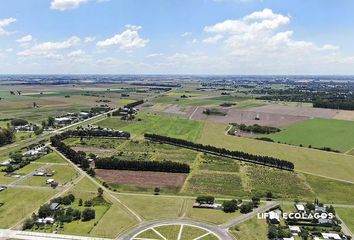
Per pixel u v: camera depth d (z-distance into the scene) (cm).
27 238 13225
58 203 16138
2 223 14438
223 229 14025
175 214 15362
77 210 15150
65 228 14012
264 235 13562
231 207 15700
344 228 14262
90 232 13712
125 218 14938
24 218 14875
